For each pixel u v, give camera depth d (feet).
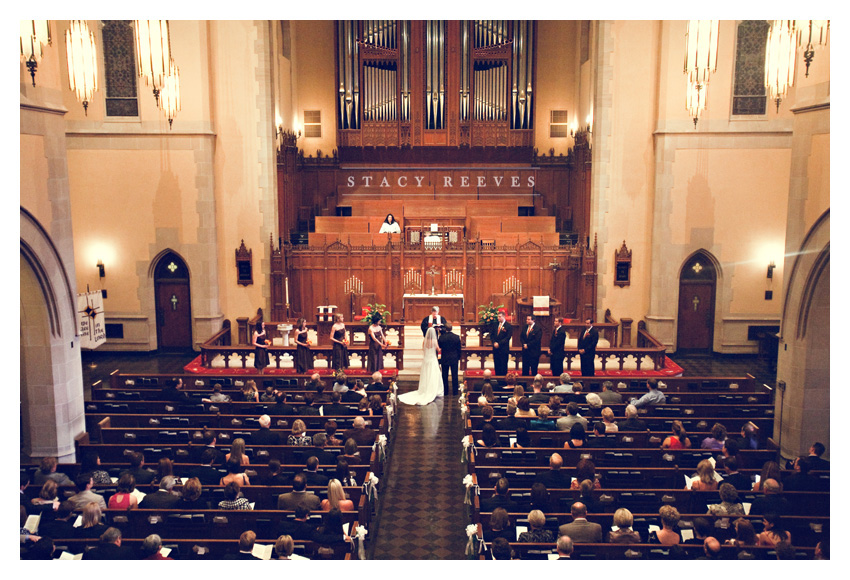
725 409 44.70
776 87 43.11
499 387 48.75
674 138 70.13
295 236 80.84
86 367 67.51
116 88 69.97
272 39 72.79
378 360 59.98
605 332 70.95
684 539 28.63
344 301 77.41
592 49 75.41
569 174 89.15
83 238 72.02
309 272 77.10
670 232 71.36
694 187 70.79
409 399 55.57
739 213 71.10
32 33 33.40
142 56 46.91
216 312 73.15
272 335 71.72
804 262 43.11
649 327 73.36
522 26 86.28
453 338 57.36
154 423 41.52
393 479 41.04
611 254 73.56
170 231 71.77
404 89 87.51
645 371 63.93
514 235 78.38
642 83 71.00
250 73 71.20
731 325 73.00
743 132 69.72
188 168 70.90
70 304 43.52
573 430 36.17
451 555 32.60
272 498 31.53
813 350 43.24
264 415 38.04
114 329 73.46
